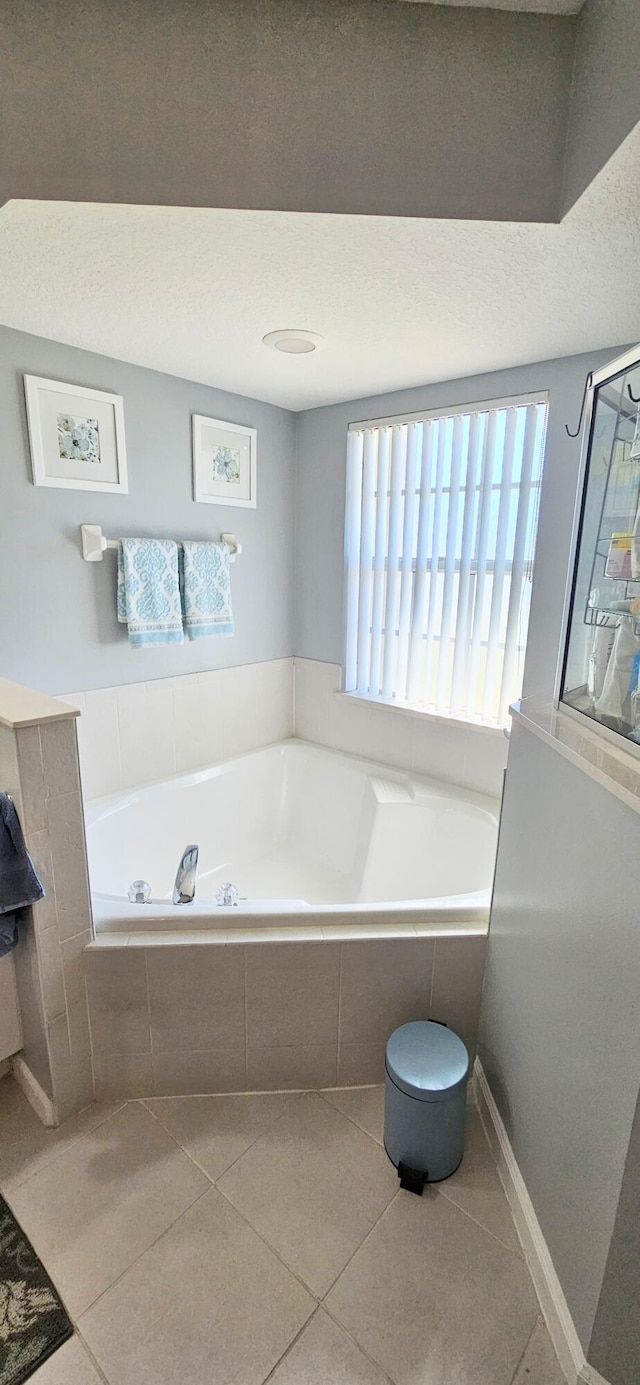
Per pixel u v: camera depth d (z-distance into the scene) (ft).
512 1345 3.62
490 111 3.63
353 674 9.45
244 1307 3.79
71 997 4.90
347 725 9.55
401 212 3.74
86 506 7.08
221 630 8.39
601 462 4.09
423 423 7.77
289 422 9.39
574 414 6.47
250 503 8.98
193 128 3.60
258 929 5.18
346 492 8.91
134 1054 5.19
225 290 5.03
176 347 6.55
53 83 3.55
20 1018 5.11
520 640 7.28
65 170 3.65
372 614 8.88
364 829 8.54
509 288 4.89
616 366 3.79
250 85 3.56
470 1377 3.48
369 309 5.38
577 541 4.35
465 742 8.07
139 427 7.41
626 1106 2.91
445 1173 4.61
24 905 4.41
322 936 5.10
